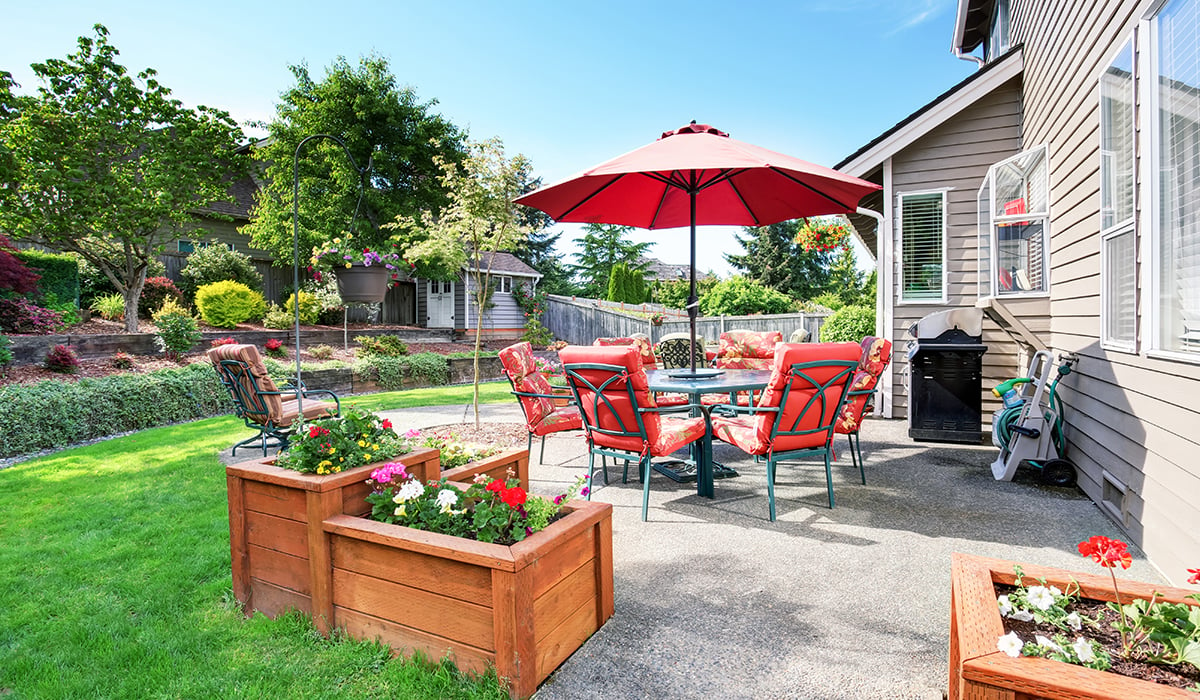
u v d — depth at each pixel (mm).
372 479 2188
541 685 1740
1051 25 4633
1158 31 2627
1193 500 2270
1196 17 2305
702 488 3658
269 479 2117
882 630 2025
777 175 4387
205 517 3209
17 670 1805
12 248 8812
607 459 4672
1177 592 1341
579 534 1943
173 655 1891
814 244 10031
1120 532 2959
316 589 2014
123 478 4059
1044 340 4941
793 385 3133
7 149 7766
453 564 1748
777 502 3525
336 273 5445
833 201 4652
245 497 2221
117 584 2396
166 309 10367
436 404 8039
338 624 2006
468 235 6148
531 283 19766
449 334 16281
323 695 1672
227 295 11523
